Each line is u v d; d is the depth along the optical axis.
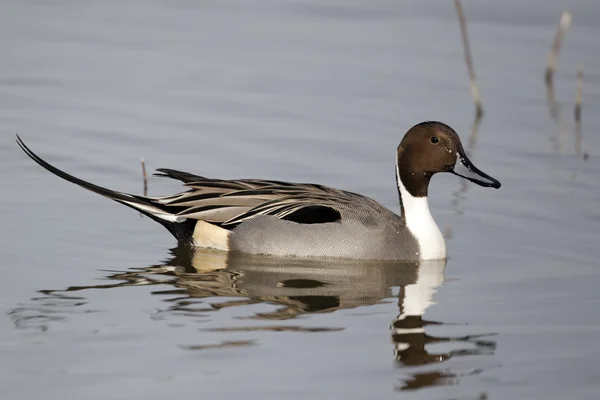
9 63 21.95
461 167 14.51
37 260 13.55
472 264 14.09
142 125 19.11
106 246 14.27
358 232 14.23
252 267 13.82
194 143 18.36
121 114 19.59
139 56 22.64
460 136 19.11
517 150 18.48
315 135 18.80
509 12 25.47
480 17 25.20
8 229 14.60
